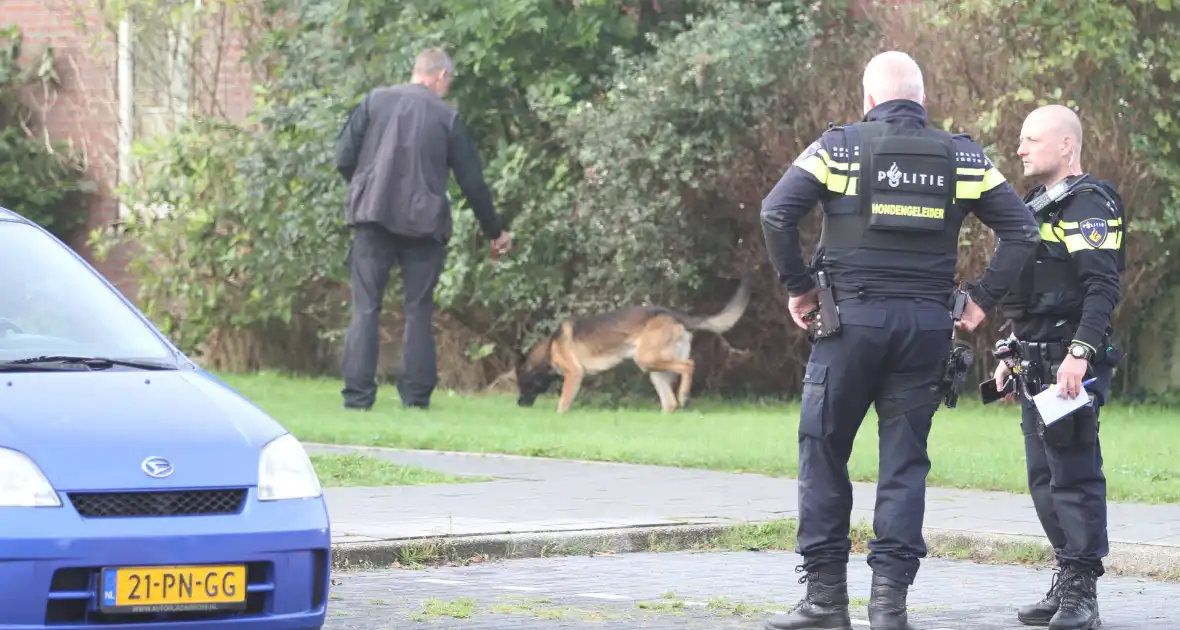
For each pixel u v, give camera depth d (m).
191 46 29.97
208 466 8.09
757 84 23.31
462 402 23.23
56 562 7.60
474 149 21.39
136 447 8.02
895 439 9.41
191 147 27.97
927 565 12.61
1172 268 24.81
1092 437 9.95
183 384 8.80
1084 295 9.96
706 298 24.95
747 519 13.62
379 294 21.41
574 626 9.82
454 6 25.12
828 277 9.41
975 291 9.52
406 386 21.81
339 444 18.38
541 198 24.81
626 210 23.59
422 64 21.19
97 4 30.78
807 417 9.46
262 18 29.22
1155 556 12.11
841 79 23.66
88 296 9.60
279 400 22.66
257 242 26.92
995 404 23.55
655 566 12.32
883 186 9.27
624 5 25.84
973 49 23.61
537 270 24.77
